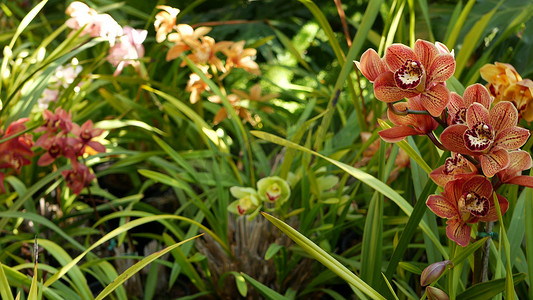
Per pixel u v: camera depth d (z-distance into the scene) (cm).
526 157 91
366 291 96
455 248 104
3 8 223
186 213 164
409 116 95
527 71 165
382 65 93
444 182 96
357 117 178
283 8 295
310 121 131
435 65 90
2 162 137
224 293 139
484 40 189
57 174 145
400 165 138
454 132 91
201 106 192
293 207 151
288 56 328
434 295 94
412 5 135
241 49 164
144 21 260
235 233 141
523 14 152
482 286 101
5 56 169
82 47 152
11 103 168
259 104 181
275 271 139
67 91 168
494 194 92
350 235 169
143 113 187
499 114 90
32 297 97
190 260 133
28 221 166
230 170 165
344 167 105
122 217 142
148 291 135
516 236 114
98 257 154
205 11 300
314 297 141
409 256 139
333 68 302
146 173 139
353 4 302
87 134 140
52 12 296
